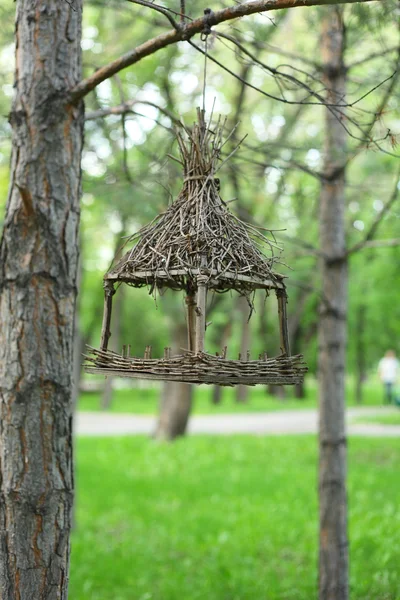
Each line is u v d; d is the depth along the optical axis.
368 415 21.12
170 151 4.64
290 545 7.00
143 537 7.43
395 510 8.20
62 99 3.05
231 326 23.16
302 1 2.47
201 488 9.88
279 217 10.27
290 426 18.55
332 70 4.62
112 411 25.34
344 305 5.16
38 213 2.99
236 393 28.28
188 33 2.73
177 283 3.16
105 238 12.02
